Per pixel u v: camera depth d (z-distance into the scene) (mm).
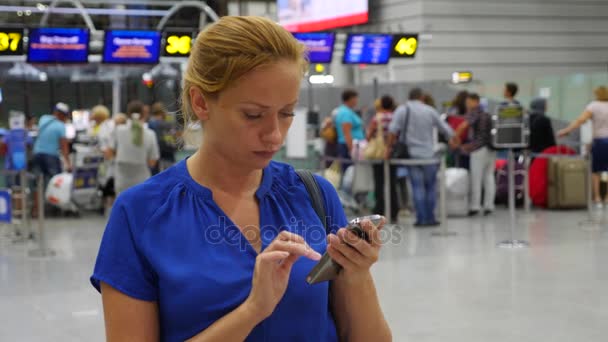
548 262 6859
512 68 17422
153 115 11867
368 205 11352
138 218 1363
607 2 18000
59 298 5898
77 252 8211
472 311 5160
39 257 7922
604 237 8305
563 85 13023
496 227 9422
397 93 16141
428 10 16828
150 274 1356
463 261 7035
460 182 10781
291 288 1373
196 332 1332
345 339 1534
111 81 19297
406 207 11406
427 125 9742
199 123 1397
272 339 1362
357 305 1486
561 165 11102
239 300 1331
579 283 5945
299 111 10719
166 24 24922
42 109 19172
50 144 11727
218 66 1265
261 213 1415
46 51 11695
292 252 1247
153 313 1362
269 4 22391
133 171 9617
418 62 16938
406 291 5816
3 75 18250
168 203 1374
